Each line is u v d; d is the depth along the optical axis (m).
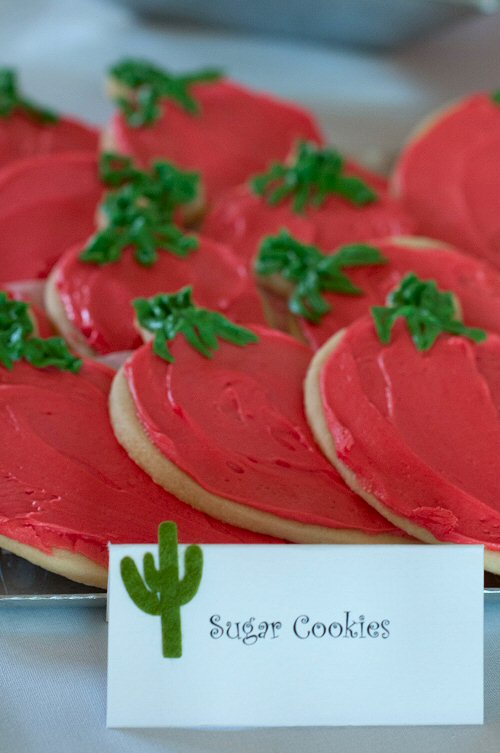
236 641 0.43
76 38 0.80
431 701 0.44
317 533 0.46
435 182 0.62
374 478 0.46
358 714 0.43
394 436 0.47
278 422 0.48
